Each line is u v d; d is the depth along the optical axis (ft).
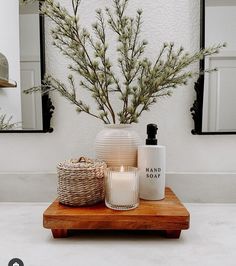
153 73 2.24
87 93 2.63
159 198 2.12
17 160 2.68
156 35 2.59
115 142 2.15
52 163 2.67
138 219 1.78
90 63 2.27
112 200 1.91
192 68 2.59
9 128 2.63
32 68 2.59
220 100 2.57
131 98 2.58
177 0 2.58
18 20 2.58
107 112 2.55
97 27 2.36
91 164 2.02
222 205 2.57
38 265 1.49
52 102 2.63
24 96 2.61
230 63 2.55
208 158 2.64
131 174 1.92
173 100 2.63
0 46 2.61
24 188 2.62
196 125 2.57
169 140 2.64
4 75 2.58
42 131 2.60
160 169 2.11
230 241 1.79
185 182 2.59
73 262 1.52
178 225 1.77
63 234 1.83
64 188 1.97
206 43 2.55
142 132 2.63
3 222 2.15
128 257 1.58
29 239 1.83
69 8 2.58
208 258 1.57
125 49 2.30
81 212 1.84
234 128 2.58
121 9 2.56
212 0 2.52
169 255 1.60
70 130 2.65
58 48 2.52
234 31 2.54
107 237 1.85
